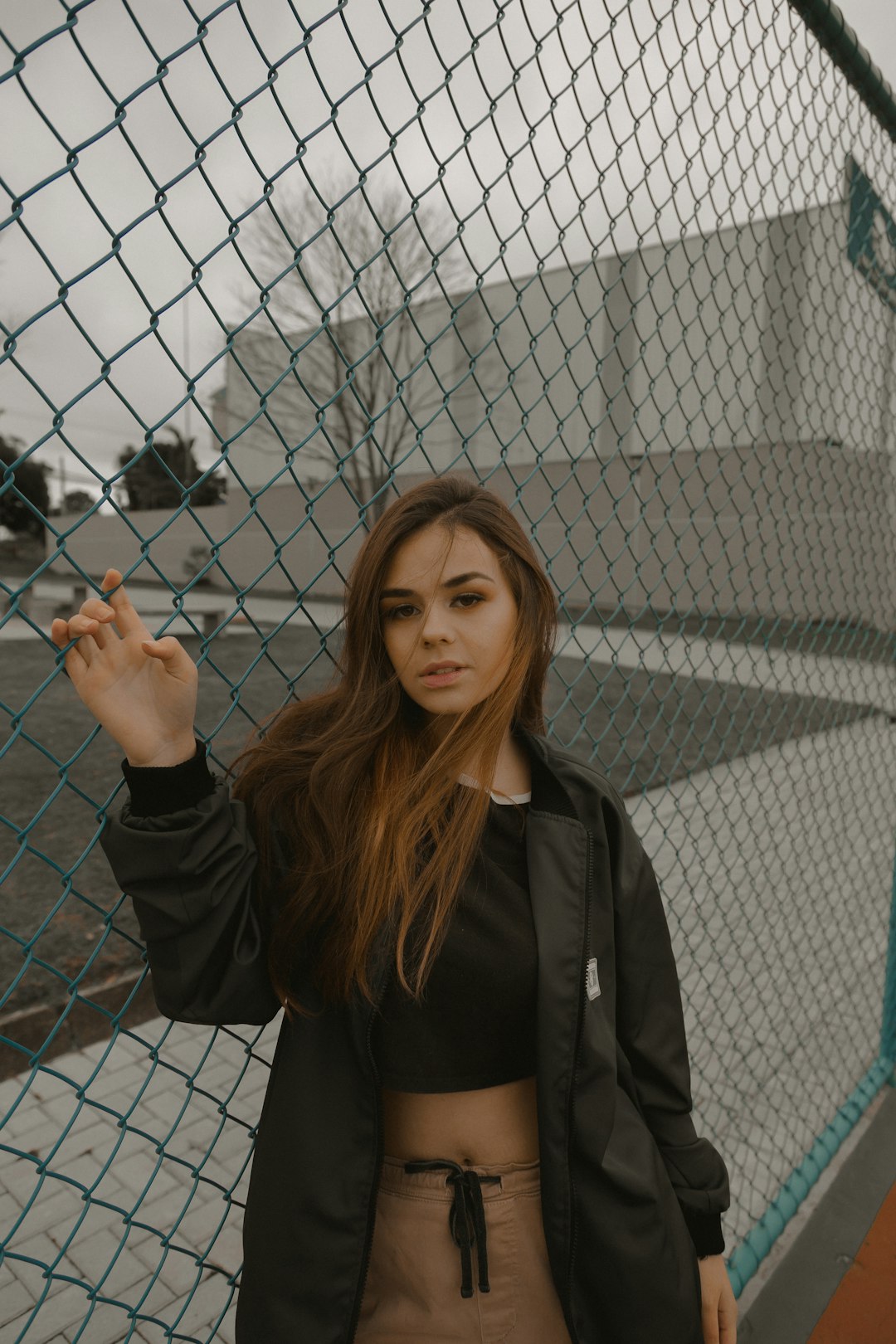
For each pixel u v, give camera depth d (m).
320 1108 0.98
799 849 5.12
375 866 0.95
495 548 1.05
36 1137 2.59
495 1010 1.02
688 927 4.07
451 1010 1.01
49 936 3.65
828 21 1.98
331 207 1.04
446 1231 1.05
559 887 1.07
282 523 24.75
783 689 8.81
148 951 0.91
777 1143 2.58
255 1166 1.00
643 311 10.04
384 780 1.02
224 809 0.90
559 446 16.27
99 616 0.85
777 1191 2.36
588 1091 1.04
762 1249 2.05
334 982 0.95
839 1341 1.87
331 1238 0.96
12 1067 2.87
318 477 23.33
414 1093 1.03
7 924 3.73
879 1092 2.79
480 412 17.66
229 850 0.90
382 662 1.06
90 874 4.35
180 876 0.87
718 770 6.55
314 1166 0.97
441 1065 1.02
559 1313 1.07
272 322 0.99
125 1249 2.21
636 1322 1.05
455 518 1.03
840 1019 3.36
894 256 2.72
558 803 1.13
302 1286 0.96
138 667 0.88
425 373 17.69
